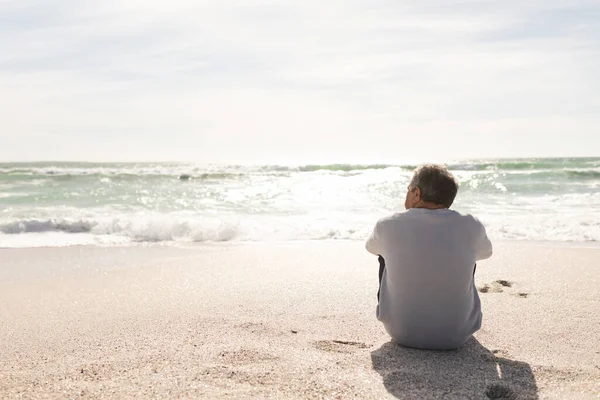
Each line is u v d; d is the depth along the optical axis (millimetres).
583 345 2771
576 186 16266
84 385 2166
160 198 14344
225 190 16453
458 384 2170
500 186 16406
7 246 7172
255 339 2869
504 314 3402
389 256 2619
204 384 2143
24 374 2336
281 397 2008
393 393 2061
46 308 3766
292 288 4301
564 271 4906
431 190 2572
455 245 2512
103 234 8312
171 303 3842
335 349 2686
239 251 6414
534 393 2080
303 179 20109
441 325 2580
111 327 3209
